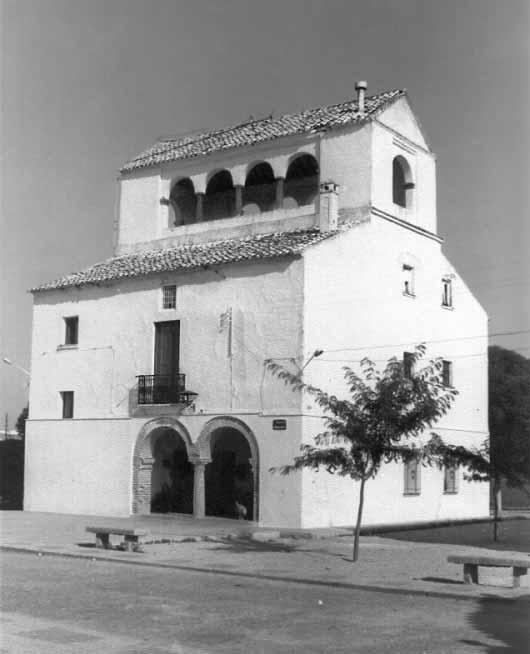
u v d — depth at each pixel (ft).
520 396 132.36
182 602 44.21
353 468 62.90
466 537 86.94
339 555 66.23
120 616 40.06
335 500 91.20
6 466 129.80
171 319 100.01
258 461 90.27
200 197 114.32
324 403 63.67
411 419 61.87
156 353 101.55
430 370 66.18
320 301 91.40
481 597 46.44
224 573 55.72
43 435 110.11
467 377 116.88
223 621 39.34
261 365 91.40
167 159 116.78
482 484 118.93
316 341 90.38
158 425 99.35
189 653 32.89
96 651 32.81
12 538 74.49
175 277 100.42
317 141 104.83
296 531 82.12
